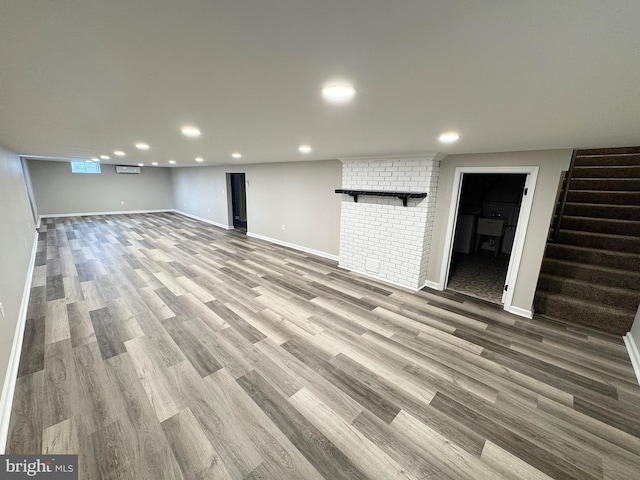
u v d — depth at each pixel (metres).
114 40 0.82
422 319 3.12
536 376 2.24
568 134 1.99
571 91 1.13
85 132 2.51
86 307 3.25
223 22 0.71
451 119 1.68
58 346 2.49
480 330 2.90
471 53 0.85
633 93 1.10
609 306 3.00
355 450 1.59
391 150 3.31
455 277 4.48
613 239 3.31
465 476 1.46
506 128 1.87
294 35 0.78
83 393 1.94
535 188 3.01
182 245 6.27
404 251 4.01
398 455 1.57
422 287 4.05
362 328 2.90
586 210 3.73
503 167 3.21
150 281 4.10
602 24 0.66
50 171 9.09
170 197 11.75
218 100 1.44
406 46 0.83
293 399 1.94
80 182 9.66
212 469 1.46
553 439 1.69
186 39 0.81
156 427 1.69
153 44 0.84
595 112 1.39
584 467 1.53
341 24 0.72
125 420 1.73
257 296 3.65
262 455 1.54
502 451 1.61
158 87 1.25
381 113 1.60
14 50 0.88
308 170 5.52
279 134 2.42
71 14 0.67
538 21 0.66
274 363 2.32
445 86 1.14
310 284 4.12
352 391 2.03
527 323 3.06
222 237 7.17
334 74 1.07
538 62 0.89
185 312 3.17
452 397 2.00
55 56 0.93
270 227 6.70
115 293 3.65
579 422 1.82
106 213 10.30
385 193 3.96
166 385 2.04
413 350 2.54
